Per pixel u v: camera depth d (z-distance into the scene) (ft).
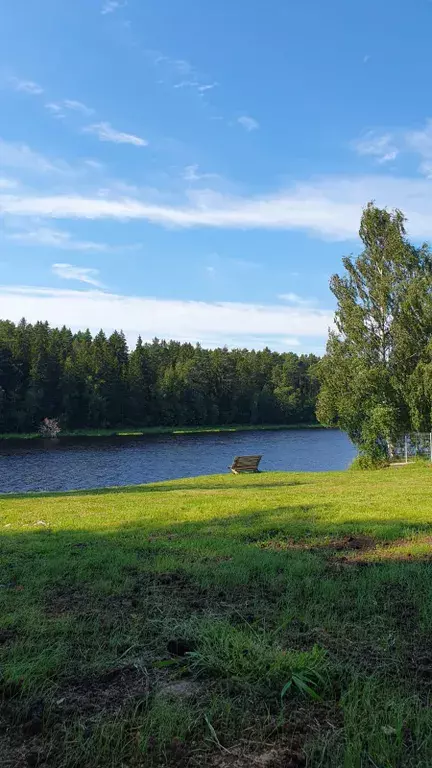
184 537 23.06
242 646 10.81
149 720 8.61
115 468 116.78
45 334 293.64
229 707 8.90
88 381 249.96
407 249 83.30
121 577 16.55
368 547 20.53
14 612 13.41
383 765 7.52
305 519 26.84
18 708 9.13
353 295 86.63
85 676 10.21
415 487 45.52
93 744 8.09
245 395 322.34
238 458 77.61
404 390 80.69
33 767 7.66
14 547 21.54
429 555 18.76
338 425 87.66
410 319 81.51
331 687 9.55
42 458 137.08
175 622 12.60
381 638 11.57
